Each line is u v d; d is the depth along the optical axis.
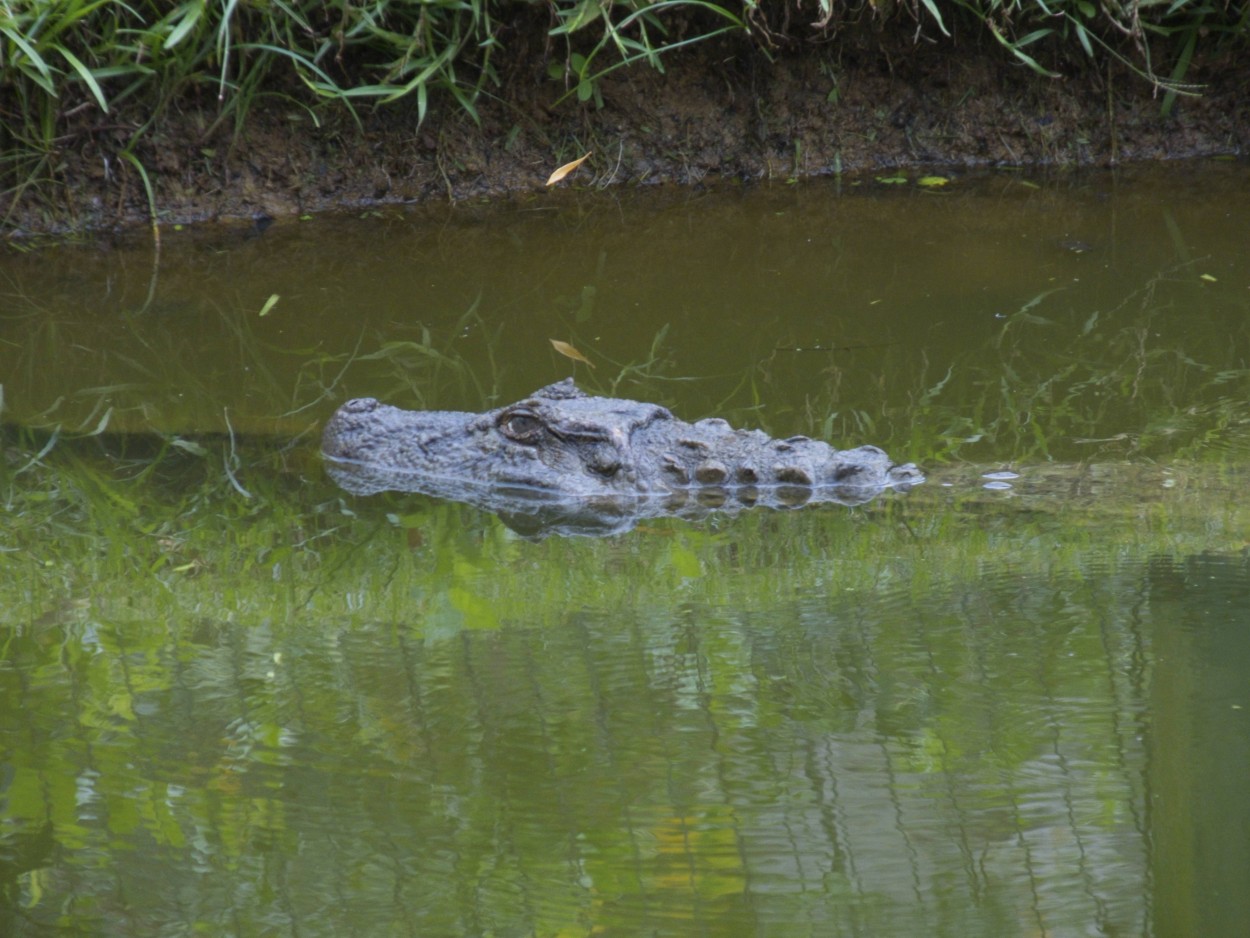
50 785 8.91
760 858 7.91
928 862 7.80
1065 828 7.98
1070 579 11.50
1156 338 17.56
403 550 13.00
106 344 18.20
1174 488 13.45
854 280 20.05
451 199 24.64
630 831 8.23
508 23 24.42
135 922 7.63
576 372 17.00
